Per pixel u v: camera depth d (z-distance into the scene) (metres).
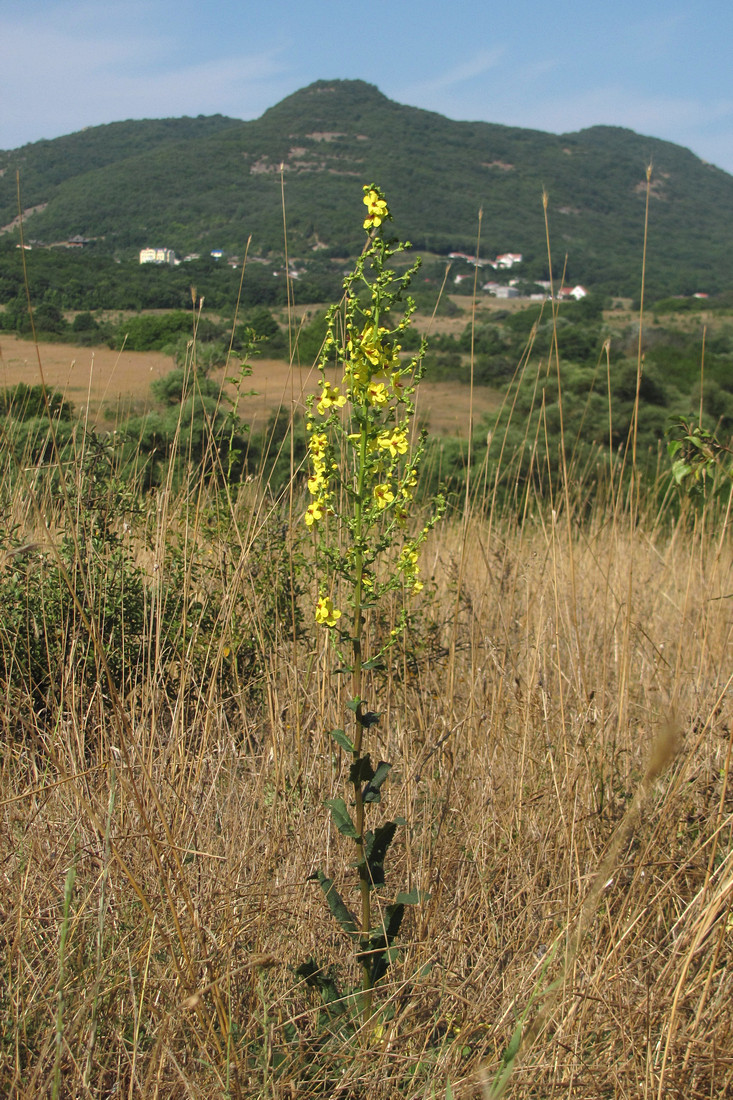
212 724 3.23
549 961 2.06
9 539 3.43
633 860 2.57
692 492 3.34
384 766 2.12
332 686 3.39
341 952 2.37
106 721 3.16
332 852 2.71
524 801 2.88
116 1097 1.82
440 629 4.14
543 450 9.13
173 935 2.18
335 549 2.20
